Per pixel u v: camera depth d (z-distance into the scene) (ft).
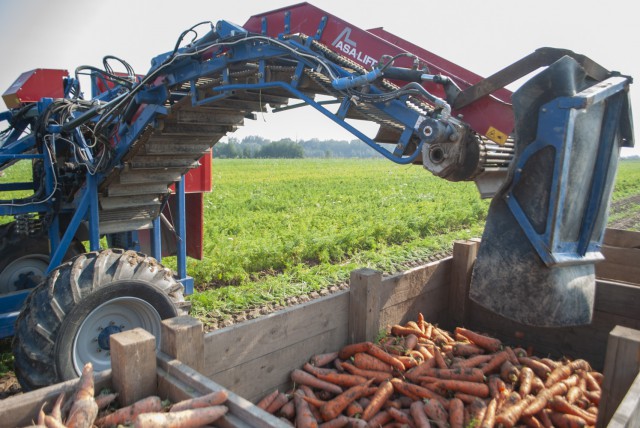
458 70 12.83
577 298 10.05
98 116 17.34
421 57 13.44
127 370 7.63
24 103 18.39
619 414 6.43
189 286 20.44
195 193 22.72
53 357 12.47
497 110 10.64
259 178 122.52
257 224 45.34
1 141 18.99
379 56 12.23
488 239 10.23
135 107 15.46
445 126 10.61
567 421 11.12
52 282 12.98
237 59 14.16
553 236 9.38
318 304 12.79
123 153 15.92
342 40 12.80
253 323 11.23
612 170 10.22
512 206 9.78
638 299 13.47
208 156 22.48
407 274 15.15
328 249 34.19
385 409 11.93
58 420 6.67
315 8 13.16
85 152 16.38
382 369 12.75
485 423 10.56
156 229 19.24
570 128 9.05
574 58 9.58
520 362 13.58
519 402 11.35
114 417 7.18
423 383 12.41
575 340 14.60
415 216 45.88
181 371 7.77
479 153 10.83
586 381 12.78
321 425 11.39
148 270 14.44
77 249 19.92
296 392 11.97
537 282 9.71
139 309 14.26
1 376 15.98
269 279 27.55
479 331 16.72
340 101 13.03
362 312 13.47
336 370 13.14
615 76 10.04
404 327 14.92
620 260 17.76
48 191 16.42
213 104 16.12
